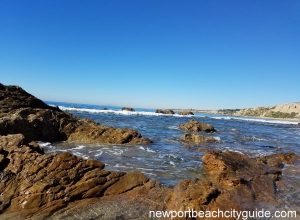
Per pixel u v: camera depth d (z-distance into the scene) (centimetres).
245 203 1047
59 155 1160
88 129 2558
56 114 2569
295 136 4762
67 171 1116
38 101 2844
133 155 1994
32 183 1056
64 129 2502
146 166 1684
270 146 3017
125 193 1123
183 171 1602
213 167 1460
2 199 1009
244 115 19712
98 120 4912
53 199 1032
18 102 2636
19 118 2239
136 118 6141
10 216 952
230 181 1234
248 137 3791
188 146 2586
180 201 990
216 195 1025
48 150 2003
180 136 3281
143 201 1071
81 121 2745
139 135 2622
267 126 7275
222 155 1520
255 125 7238
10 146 1345
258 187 1241
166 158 1952
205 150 2403
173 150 2305
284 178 1498
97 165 1184
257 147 2867
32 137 2292
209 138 3000
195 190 1013
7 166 1130
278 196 1205
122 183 1149
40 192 1034
